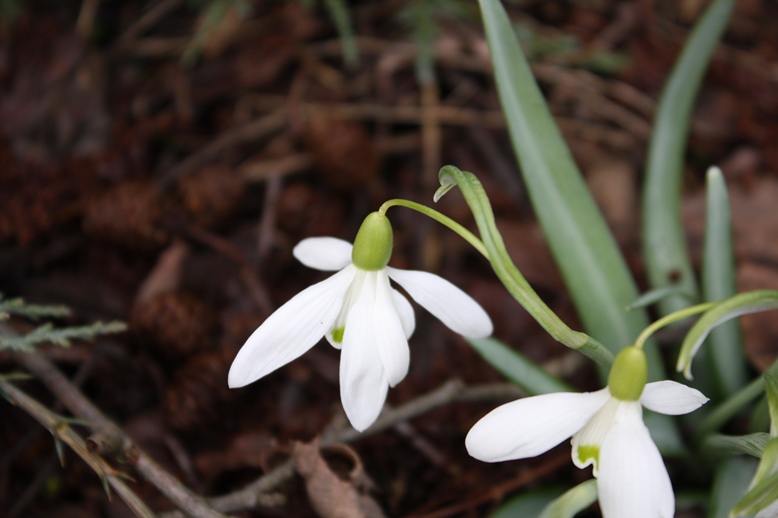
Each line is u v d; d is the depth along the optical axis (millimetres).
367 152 364
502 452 223
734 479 265
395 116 402
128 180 356
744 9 460
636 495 220
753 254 360
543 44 434
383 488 304
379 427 290
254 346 235
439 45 422
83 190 356
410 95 412
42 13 408
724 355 291
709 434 274
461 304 243
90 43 404
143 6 437
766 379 233
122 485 252
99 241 347
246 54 419
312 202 362
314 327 239
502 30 280
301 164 378
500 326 346
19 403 265
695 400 225
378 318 239
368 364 237
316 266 250
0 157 353
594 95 425
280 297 349
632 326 284
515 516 275
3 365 312
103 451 259
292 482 297
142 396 323
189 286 345
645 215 312
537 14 457
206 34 394
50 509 299
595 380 327
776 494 220
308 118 394
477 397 298
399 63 418
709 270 290
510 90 282
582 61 434
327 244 250
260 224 366
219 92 408
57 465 304
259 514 295
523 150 284
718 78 419
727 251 289
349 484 277
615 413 225
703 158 403
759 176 384
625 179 395
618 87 427
